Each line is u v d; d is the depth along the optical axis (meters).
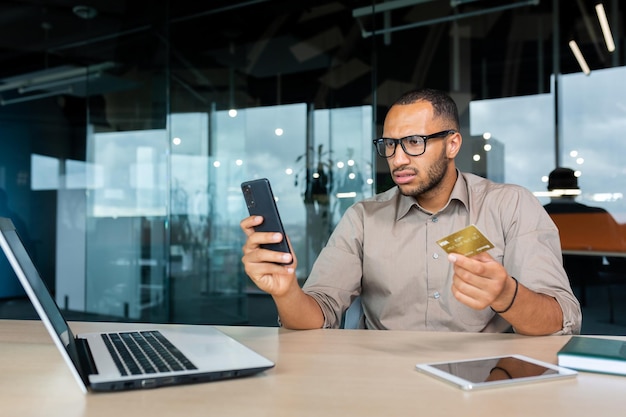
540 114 4.11
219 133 5.02
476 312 1.40
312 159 4.75
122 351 0.86
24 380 0.76
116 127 5.29
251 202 1.11
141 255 5.18
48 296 0.92
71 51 5.74
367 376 0.77
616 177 3.89
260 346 1.00
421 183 1.39
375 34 4.56
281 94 4.84
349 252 1.54
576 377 0.76
